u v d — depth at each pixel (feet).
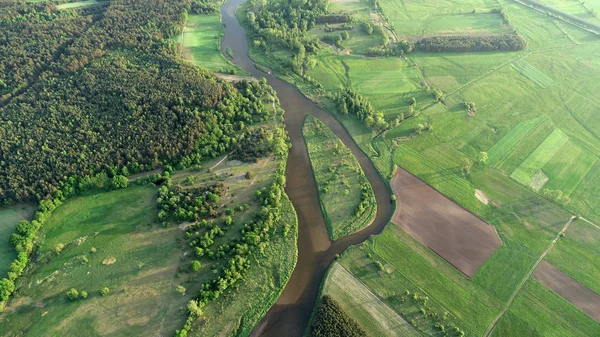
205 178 421.18
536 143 486.79
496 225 393.29
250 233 363.56
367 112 507.71
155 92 495.82
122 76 519.19
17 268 333.42
